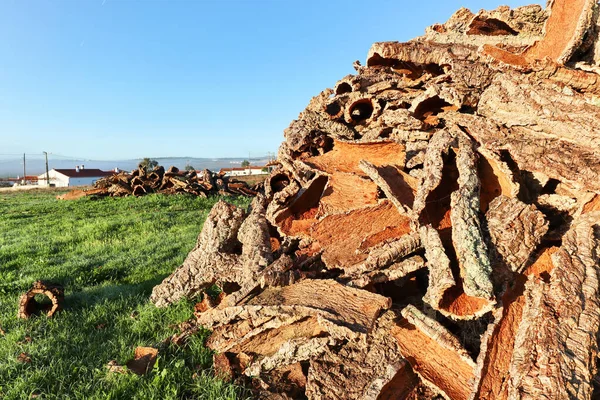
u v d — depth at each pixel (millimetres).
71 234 10836
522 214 3330
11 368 3830
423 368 3107
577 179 3480
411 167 4648
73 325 4879
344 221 4332
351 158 5328
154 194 17469
